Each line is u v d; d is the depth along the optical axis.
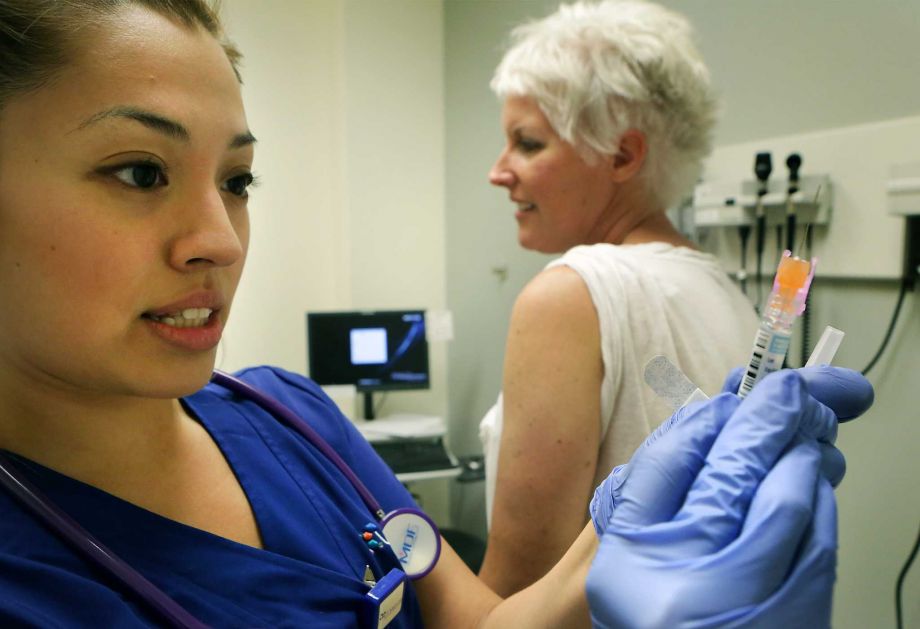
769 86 1.23
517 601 0.64
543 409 0.82
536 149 1.01
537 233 1.08
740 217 1.18
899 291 1.03
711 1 1.34
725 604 0.35
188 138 0.47
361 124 2.44
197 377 0.50
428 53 2.53
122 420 0.54
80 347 0.46
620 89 0.88
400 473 2.05
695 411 0.47
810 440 0.42
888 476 1.06
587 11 0.97
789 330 0.49
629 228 1.00
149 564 0.51
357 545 0.65
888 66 1.03
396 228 2.55
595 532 0.53
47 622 0.42
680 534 0.39
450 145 2.54
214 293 0.50
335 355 2.36
